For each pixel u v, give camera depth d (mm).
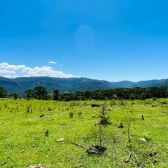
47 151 14023
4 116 31688
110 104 52719
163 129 19719
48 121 26625
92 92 128750
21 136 18172
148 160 12008
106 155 13000
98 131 18844
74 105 55188
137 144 15047
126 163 11641
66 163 11781
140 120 25422
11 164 11609
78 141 16281
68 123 24641
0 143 15891
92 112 35938
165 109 38844
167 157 12164
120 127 21188
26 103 59031
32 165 10852
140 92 119938
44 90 112125
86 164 11625
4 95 114062
